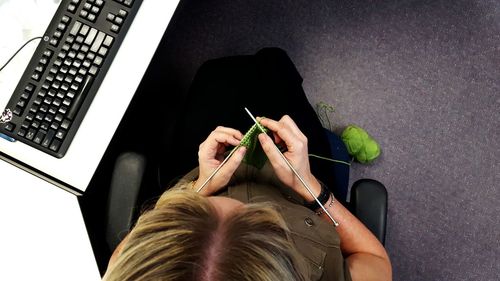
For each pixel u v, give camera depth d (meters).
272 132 0.76
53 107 0.85
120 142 1.23
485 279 1.38
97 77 0.86
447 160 1.41
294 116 0.97
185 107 0.99
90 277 0.83
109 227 0.88
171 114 1.32
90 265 0.83
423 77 1.43
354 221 0.82
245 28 1.45
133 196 0.89
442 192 1.40
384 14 1.44
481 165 1.41
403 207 1.40
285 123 0.72
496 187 1.40
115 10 0.86
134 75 0.87
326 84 1.44
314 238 0.65
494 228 1.39
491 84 1.42
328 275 0.64
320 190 0.78
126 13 0.86
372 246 0.82
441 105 1.42
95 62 0.85
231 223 0.47
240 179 0.77
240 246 0.43
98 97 0.86
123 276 0.42
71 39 0.85
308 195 0.78
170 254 0.42
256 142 0.74
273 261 0.43
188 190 0.52
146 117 1.29
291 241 0.51
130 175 0.90
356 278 0.75
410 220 1.40
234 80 0.99
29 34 0.89
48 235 0.84
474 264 1.39
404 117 1.42
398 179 1.41
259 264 0.42
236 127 0.96
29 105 0.85
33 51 0.88
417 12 1.43
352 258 0.80
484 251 1.39
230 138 0.70
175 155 0.98
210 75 0.99
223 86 0.98
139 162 0.91
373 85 1.43
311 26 1.45
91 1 0.86
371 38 1.44
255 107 0.97
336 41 1.44
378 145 1.40
